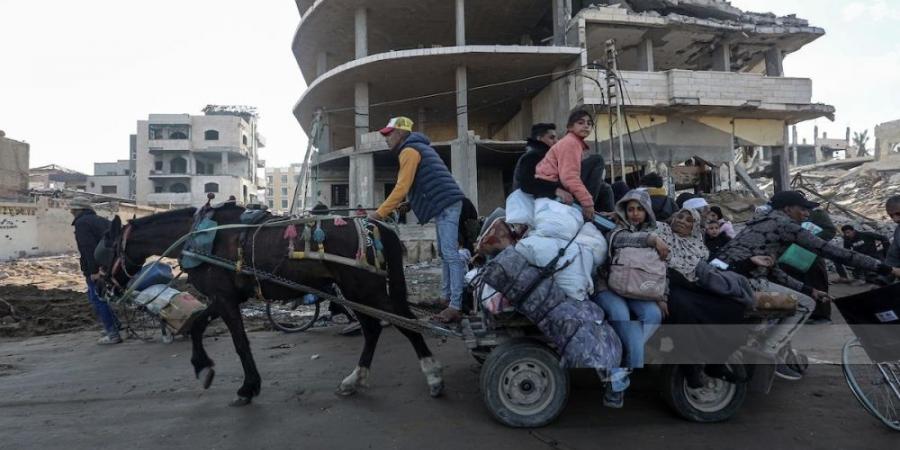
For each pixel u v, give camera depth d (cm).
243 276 455
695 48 2175
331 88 2202
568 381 385
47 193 3184
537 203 408
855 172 3016
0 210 2488
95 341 734
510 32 2367
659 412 414
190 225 513
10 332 810
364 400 451
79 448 363
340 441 367
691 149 1947
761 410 416
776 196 444
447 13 2155
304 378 520
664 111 1877
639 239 378
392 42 2423
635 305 383
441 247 477
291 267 447
